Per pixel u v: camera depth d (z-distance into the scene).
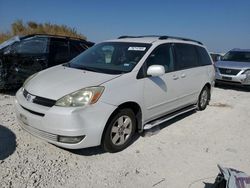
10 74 7.32
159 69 4.57
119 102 4.15
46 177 3.55
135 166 4.03
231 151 4.77
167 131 5.45
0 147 4.17
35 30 19.66
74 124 3.71
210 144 5.00
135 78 4.50
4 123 5.07
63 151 4.23
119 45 5.25
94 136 3.91
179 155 4.48
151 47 5.02
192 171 4.03
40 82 4.27
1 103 6.41
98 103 3.90
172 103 5.54
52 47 8.12
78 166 3.88
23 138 4.52
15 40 7.76
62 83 4.10
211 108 7.45
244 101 8.77
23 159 3.90
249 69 10.54
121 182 3.61
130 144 4.69
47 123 3.77
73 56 8.51
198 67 6.45
